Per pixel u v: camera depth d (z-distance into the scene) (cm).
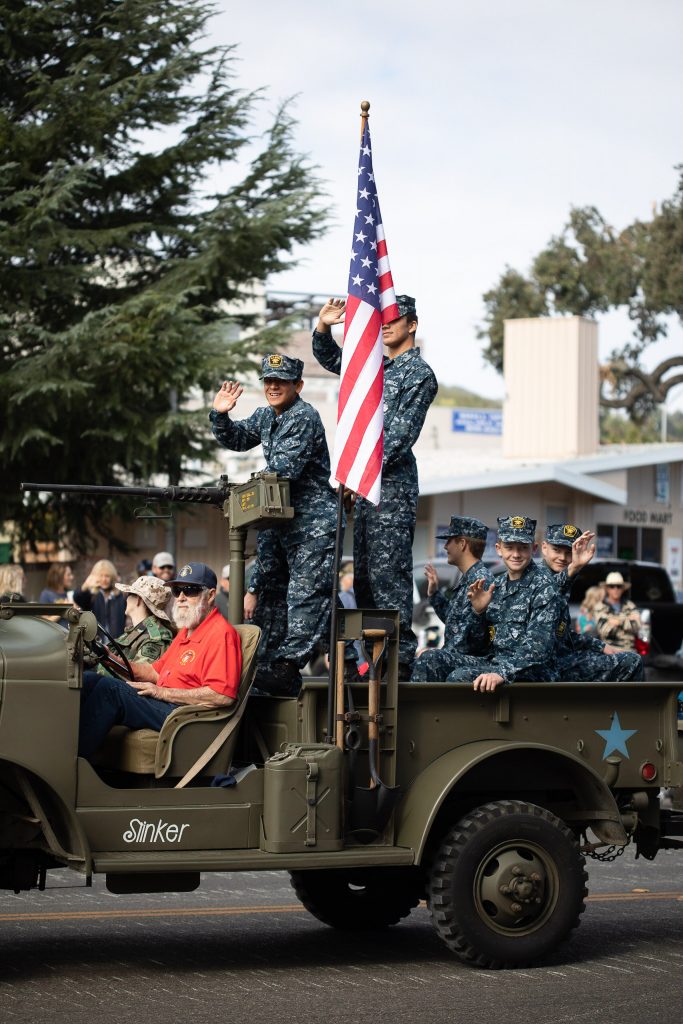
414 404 770
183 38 2344
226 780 679
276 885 994
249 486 720
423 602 1967
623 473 2903
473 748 718
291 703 711
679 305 5375
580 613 1673
